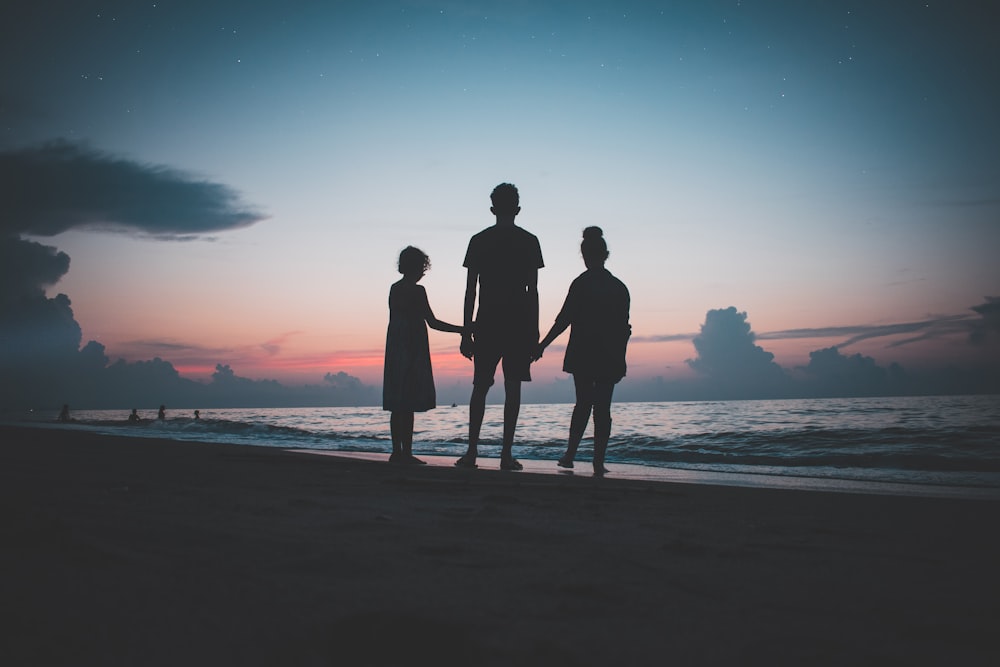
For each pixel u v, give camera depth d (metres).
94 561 1.25
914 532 2.03
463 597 1.14
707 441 8.58
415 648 0.91
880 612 1.14
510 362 4.93
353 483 3.04
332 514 2.01
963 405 29.59
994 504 2.73
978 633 1.04
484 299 5.00
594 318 5.01
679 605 1.16
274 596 1.09
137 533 1.53
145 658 0.82
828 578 1.38
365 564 1.34
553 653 0.90
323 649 0.87
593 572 1.36
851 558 1.61
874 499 2.90
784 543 1.79
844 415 18.41
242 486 2.80
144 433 10.66
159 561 1.28
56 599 1.02
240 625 0.95
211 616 0.98
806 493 3.07
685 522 2.15
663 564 1.47
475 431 4.96
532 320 5.00
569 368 5.14
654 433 10.95
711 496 2.97
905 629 1.05
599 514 2.30
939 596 1.25
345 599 1.09
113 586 1.10
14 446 5.27
